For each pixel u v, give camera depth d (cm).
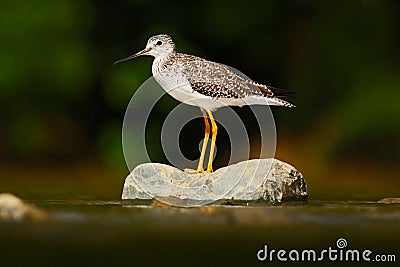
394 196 2412
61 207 1973
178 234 1622
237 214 1842
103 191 2578
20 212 1786
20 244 1527
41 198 2272
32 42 3541
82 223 1709
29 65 3550
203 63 2255
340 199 2281
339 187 2852
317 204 2067
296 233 1655
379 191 2652
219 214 1838
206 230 1661
